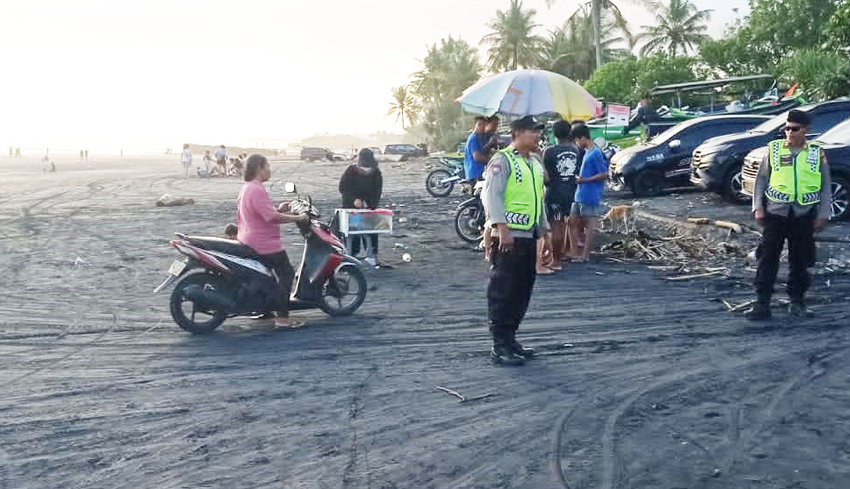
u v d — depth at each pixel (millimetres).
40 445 4801
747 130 18234
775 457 4496
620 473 4309
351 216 10656
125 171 52188
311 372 6297
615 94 40812
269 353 6879
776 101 23391
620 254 11469
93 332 7680
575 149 10328
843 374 6020
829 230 11875
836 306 8188
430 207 19797
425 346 7066
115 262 11875
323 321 8062
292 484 4215
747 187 13375
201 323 7586
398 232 14867
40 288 9875
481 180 12672
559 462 4469
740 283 9398
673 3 62469
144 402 5594
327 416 5273
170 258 12266
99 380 6129
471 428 5023
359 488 4156
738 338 7105
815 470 4312
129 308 8734
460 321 8008
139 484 4238
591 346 6949
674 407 5363
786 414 5188
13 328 7832
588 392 5711
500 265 6414
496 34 70438
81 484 4246
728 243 11508
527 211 6309
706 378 5988
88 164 70438
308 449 4699
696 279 9742
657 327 7570
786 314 7918
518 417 5215
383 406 5465
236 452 4664
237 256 7469
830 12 36938
